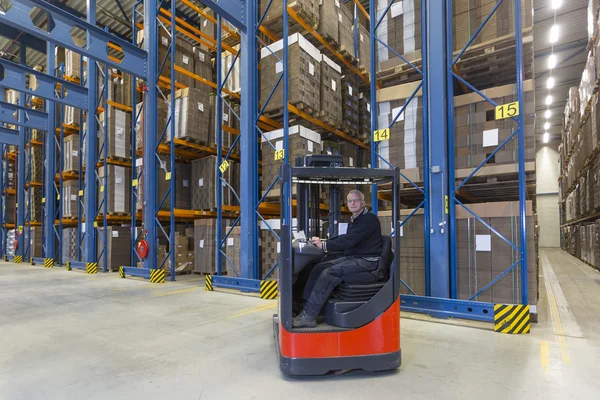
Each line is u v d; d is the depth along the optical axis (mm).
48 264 13078
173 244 8938
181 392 2943
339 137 9258
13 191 17625
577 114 12914
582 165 11805
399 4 6344
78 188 12531
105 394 2920
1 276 10461
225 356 3750
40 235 15289
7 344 4211
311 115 7746
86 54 7805
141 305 6234
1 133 12891
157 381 3154
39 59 18531
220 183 8109
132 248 9859
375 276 3471
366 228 3592
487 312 4793
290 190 3344
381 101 6238
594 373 3250
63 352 3916
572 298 6836
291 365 3139
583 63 16953
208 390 2977
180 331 4648
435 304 5199
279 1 7406
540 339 4234
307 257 3693
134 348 4023
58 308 6086
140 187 10211
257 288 7000
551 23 14406
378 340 3238
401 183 5984
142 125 10188
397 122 6086
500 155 5246
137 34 10930
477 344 4055
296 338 3162
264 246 7969
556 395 2832
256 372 3342
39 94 9531
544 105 21797
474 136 5438
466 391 2908
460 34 5781
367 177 3738
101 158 11500
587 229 12812
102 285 8500
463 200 7469
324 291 3377
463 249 5297
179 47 10047
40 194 15758
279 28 7934
